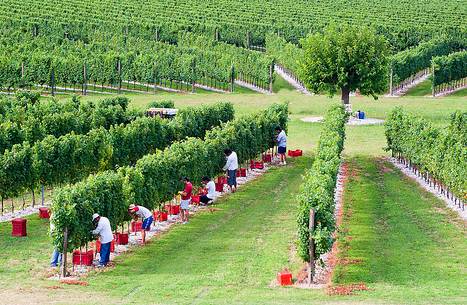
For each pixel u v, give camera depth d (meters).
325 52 97.69
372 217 56.09
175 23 169.00
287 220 55.75
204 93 126.31
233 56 136.50
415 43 161.12
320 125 97.81
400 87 133.25
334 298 37.50
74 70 121.00
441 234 51.16
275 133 80.56
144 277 42.31
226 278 41.81
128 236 50.69
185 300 37.41
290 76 142.88
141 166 53.44
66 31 162.12
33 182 58.81
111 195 47.84
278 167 77.56
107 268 44.59
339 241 49.16
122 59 125.94
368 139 90.50
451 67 126.88
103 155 65.12
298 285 40.59
